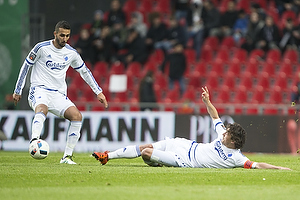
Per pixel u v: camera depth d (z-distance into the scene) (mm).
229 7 66438
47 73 27609
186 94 59656
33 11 62125
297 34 65125
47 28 62375
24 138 49406
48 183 19219
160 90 60312
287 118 45750
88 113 48719
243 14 66562
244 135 24859
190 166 25438
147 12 72375
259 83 61000
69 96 61844
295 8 70875
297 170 25562
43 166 25953
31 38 59531
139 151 26172
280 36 64812
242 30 66062
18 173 22375
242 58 64188
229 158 24891
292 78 62812
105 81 63375
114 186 18531
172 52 60625
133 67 63906
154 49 65438
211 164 25094
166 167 25672
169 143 26312
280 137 45844
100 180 20203
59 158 34812
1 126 49906
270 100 59719
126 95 60969
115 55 65062
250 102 59906
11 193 16641
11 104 57688
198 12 68000
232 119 46750
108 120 48312
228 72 63562
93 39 64062
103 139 48281
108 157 26625
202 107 49094
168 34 64938
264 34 64125
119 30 64812
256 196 16469
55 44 27641
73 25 65875
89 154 42406
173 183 19547
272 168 24609
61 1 63312
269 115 46094
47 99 27500
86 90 61938
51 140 48812
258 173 23094
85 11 65500
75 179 20438
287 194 17062
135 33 64500
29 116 49438
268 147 46000
